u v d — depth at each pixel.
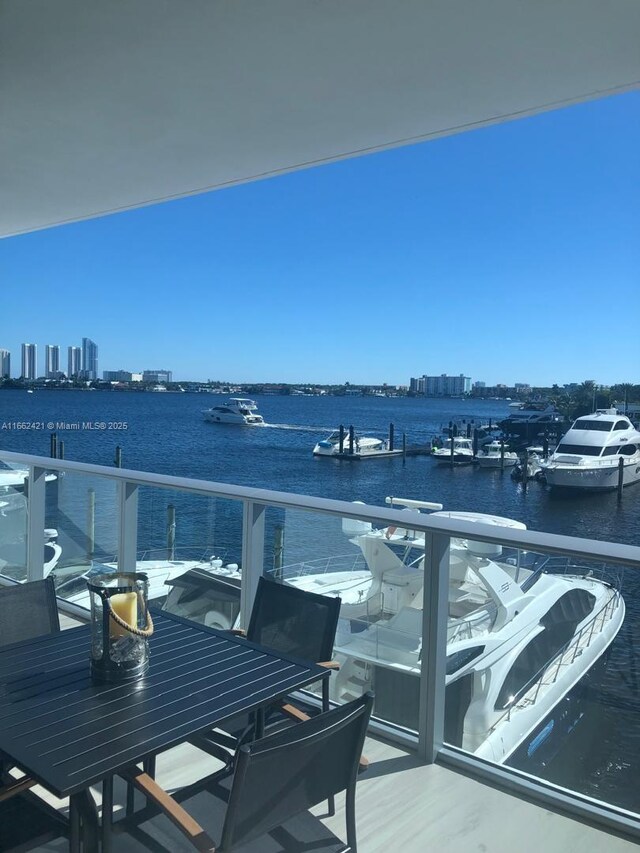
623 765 2.26
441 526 2.61
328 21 2.43
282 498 3.10
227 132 3.45
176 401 57.06
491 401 53.75
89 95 3.04
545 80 2.82
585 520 32.66
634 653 2.21
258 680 1.81
